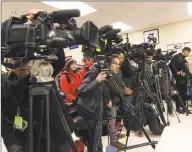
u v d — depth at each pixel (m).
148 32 6.78
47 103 1.02
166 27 6.45
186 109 4.37
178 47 6.20
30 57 0.96
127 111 2.46
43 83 1.04
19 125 1.10
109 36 1.83
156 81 3.52
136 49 2.81
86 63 2.62
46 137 1.03
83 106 1.93
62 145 1.28
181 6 4.82
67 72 2.50
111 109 2.49
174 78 4.61
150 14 5.35
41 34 0.96
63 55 1.29
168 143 1.01
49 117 1.10
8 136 1.15
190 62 5.66
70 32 1.05
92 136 1.97
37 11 1.06
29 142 0.98
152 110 3.16
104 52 1.93
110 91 2.44
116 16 5.41
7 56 0.96
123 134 3.11
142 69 2.81
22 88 1.13
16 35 0.94
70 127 1.32
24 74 1.12
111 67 2.14
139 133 3.06
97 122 1.96
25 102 1.13
